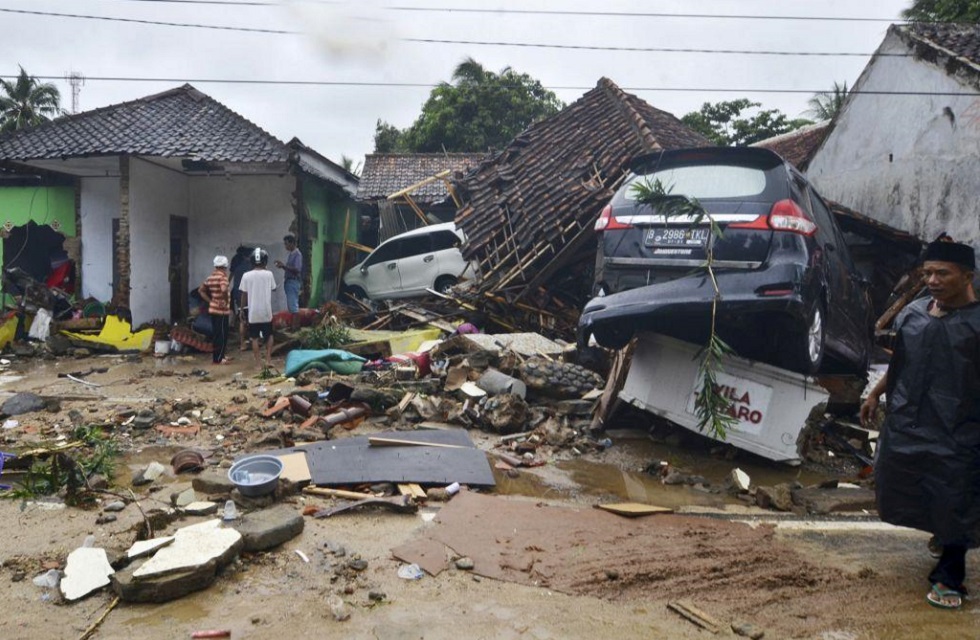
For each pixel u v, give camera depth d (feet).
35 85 131.64
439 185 67.97
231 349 38.22
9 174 45.34
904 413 10.85
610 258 19.08
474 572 11.39
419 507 14.44
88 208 44.57
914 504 10.83
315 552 12.01
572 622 9.91
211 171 44.96
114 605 10.16
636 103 49.65
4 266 45.65
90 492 14.82
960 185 34.88
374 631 9.53
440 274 48.49
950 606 10.60
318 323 38.24
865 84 42.29
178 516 13.38
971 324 10.28
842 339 22.02
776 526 14.02
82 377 29.76
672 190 18.56
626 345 20.59
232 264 44.91
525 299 36.14
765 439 18.40
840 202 44.73
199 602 10.30
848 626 10.07
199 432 20.59
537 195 38.63
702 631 9.79
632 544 12.74
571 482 16.93
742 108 85.20
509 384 22.40
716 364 17.84
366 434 19.89
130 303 40.32
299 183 45.98
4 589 10.65
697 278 17.28
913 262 37.63
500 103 91.04
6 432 20.33
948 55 35.65
